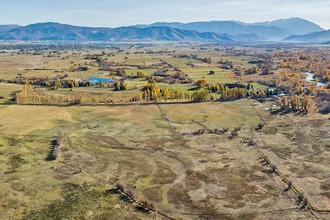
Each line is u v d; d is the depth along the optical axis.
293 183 89.00
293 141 120.06
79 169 95.31
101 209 75.19
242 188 86.69
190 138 123.38
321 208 77.25
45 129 129.25
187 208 76.94
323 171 96.12
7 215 71.75
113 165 98.88
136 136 124.62
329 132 127.81
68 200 78.56
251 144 117.31
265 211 76.19
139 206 77.00
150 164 100.38
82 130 129.75
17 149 107.88
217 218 73.31
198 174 94.31
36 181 87.19
